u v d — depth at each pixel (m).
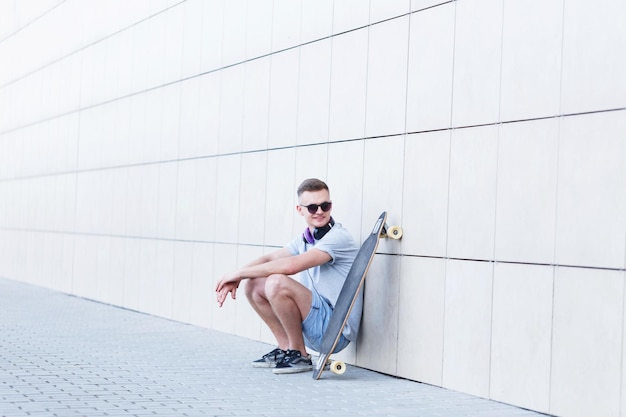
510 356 5.11
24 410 4.43
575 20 4.84
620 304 4.48
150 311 9.72
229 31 8.43
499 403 5.13
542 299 4.93
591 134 4.70
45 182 13.45
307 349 7.02
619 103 4.56
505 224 5.21
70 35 12.66
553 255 4.88
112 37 11.14
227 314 8.18
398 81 6.14
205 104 8.82
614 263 4.53
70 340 7.37
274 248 7.53
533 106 5.07
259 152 7.83
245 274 5.90
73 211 12.20
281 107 7.54
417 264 5.85
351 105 6.62
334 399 5.03
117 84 10.91
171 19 9.59
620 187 4.53
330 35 6.92
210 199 8.62
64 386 5.18
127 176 10.51
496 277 5.24
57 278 12.66
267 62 7.78
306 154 7.14
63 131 12.78
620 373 4.45
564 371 4.76
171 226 9.36
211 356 6.64
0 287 12.98
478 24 5.50
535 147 5.04
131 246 10.29
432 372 5.67
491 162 5.34
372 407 4.82
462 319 5.47
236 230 8.12
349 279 5.88
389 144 6.19
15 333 7.72
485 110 5.40
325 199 6.04
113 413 4.43
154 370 5.89
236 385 5.39
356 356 6.35
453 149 5.62
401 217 6.02
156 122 9.84
